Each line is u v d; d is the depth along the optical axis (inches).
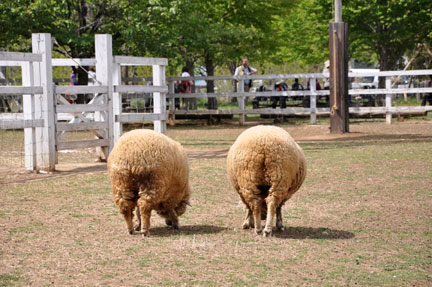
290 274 192.9
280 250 222.5
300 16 1363.2
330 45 669.9
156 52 851.4
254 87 1724.9
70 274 192.5
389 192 339.9
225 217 285.0
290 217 283.1
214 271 195.9
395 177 389.1
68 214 289.0
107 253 218.4
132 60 503.2
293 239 239.9
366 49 1315.2
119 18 824.9
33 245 230.1
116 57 488.4
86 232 252.4
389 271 196.2
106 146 485.4
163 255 215.5
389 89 804.0
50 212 293.4
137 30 782.5
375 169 423.2
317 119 901.2
